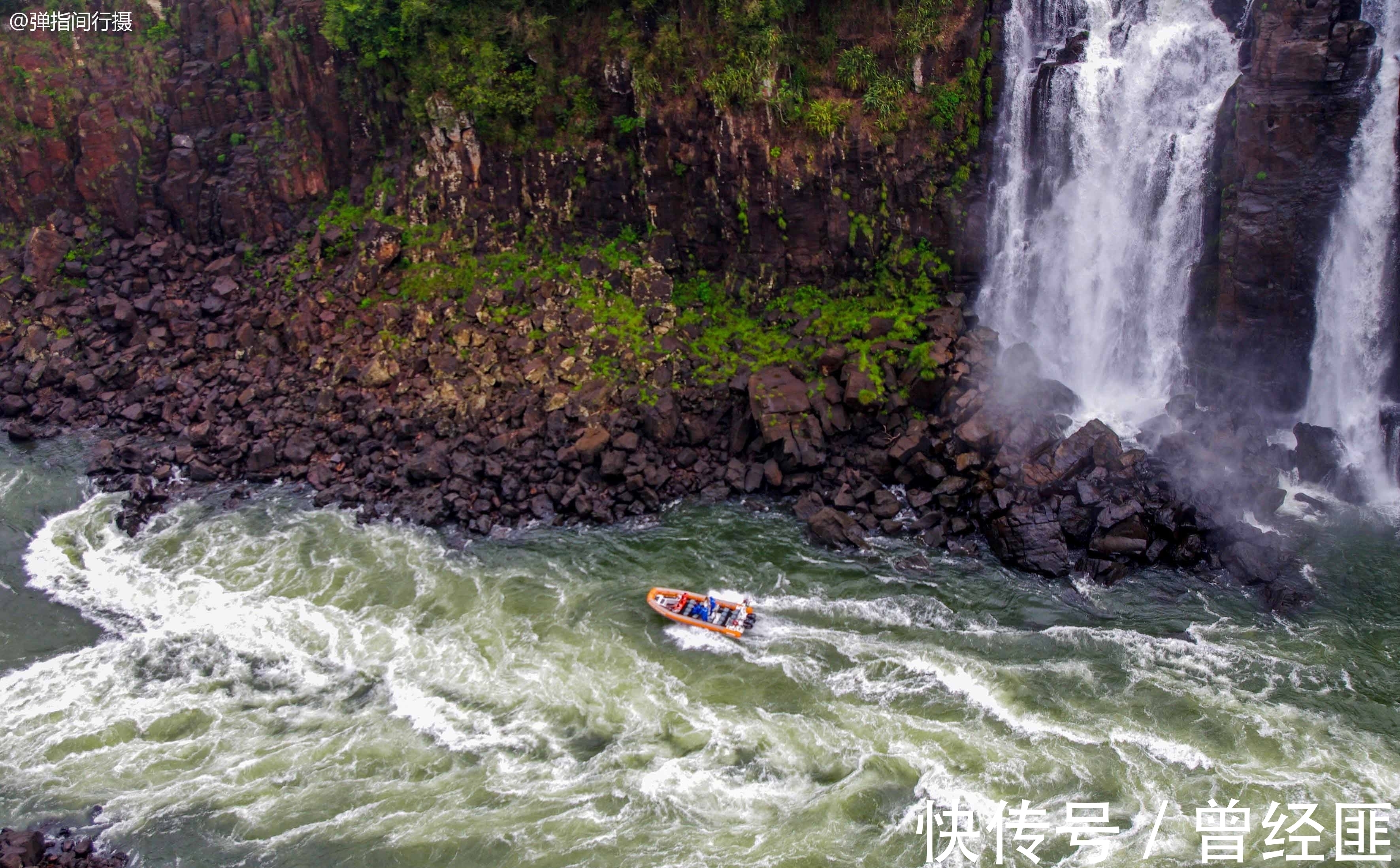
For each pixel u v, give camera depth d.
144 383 47.75
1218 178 41.62
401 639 34.25
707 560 37.62
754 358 44.88
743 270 48.09
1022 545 36.03
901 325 43.97
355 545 39.09
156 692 32.28
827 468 40.81
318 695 31.95
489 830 26.89
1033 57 45.56
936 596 35.28
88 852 26.44
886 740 29.45
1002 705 30.61
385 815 27.50
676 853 26.06
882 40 45.91
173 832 27.09
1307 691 30.73
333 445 44.12
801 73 46.16
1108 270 44.81
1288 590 34.25
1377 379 40.69
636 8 46.75
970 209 46.09
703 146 47.00
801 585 36.16
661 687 31.78
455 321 47.28
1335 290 40.22
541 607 35.53
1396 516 38.19
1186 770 28.11
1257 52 39.94
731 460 41.97
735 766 28.73
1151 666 31.95
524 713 30.89
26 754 29.83
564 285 47.97
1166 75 43.00
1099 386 45.53
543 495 40.72
